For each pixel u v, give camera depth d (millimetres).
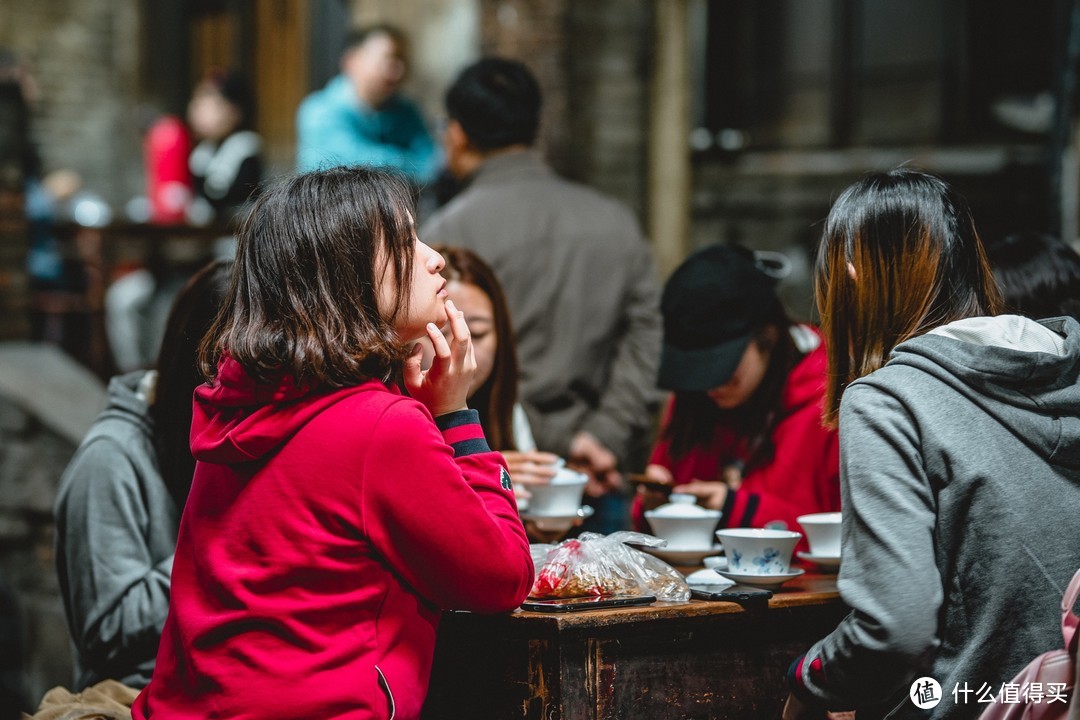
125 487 3006
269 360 2250
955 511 2307
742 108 8570
